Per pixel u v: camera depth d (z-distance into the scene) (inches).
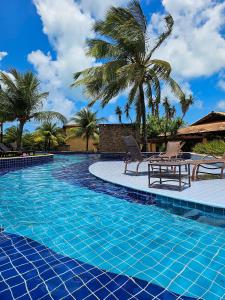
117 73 530.3
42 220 150.7
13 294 80.2
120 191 227.5
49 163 532.1
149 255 106.1
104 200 197.5
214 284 85.0
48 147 1208.8
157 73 580.4
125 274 91.8
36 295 79.7
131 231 132.6
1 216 158.4
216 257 103.1
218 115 857.5
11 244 117.5
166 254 106.7
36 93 715.4
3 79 674.2
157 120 964.6
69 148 1273.4
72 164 503.5
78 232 131.9
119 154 657.6
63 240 121.9
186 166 277.3
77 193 221.8
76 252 109.3
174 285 84.7
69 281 87.2
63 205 183.2
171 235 127.0
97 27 578.9
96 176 296.7
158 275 90.8
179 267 96.0
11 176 328.5
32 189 240.1
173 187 212.4
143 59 582.2
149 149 1047.6
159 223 144.9
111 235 127.6
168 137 890.7
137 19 557.3
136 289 82.7
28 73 697.6
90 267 96.8
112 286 84.4
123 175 297.1
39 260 102.3
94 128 1161.4
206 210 159.8
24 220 150.8
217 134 732.0
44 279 88.4
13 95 684.1
